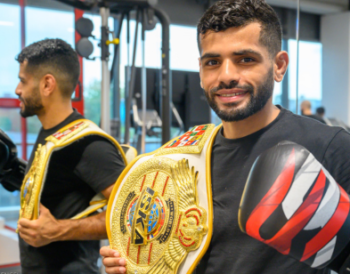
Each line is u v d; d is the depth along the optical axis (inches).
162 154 35.5
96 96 113.6
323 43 159.8
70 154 47.4
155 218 31.8
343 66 162.6
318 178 22.6
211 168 33.5
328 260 23.0
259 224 22.4
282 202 22.1
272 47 29.8
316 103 169.8
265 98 29.8
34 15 124.9
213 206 32.1
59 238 45.7
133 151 55.2
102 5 79.5
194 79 127.0
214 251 31.2
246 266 29.3
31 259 48.4
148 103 115.7
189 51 133.1
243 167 31.5
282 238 22.0
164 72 89.7
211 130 35.4
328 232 22.1
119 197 35.3
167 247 30.9
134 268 32.2
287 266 28.6
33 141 134.6
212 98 30.5
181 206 31.1
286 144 24.3
